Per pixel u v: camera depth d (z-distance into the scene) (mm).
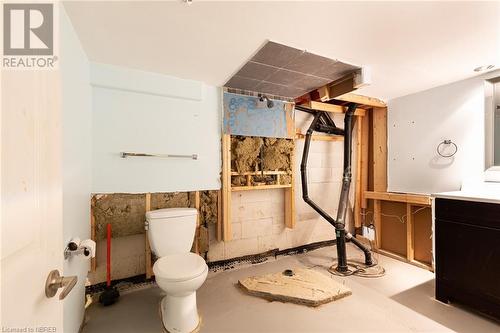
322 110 3047
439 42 1742
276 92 2818
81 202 1728
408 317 1758
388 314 1797
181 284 1530
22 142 512
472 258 1789
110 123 2141
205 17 1434
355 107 2998
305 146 3010
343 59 2002
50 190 642
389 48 1826
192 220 2209
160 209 2250
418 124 2877
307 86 2627
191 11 1375
